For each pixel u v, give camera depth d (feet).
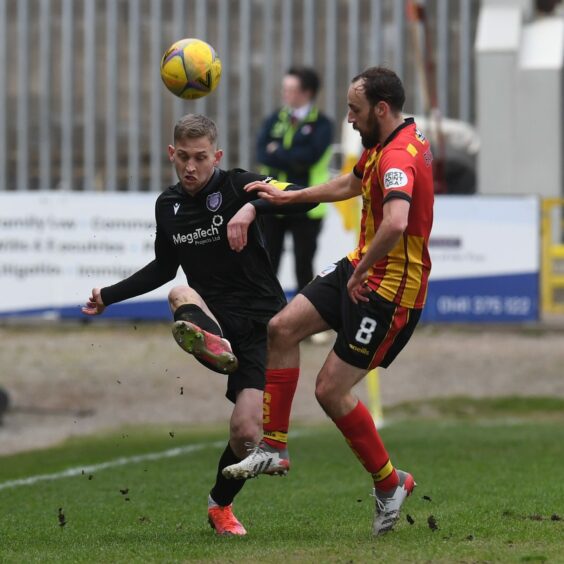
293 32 283.38
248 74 284.82
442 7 280.51
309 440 128.88
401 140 66.59
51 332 197.88
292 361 68.85
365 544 65.46
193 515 84.02
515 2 277.03
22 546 71.10
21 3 285.02
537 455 113.60
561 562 59.36
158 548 66.54
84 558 63.82
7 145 288.51
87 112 286.25
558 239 247.70
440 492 90.99
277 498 91.50
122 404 159.63
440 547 63.62
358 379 68.39
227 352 66.80
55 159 288.30
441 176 236.43
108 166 286.87
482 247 195.52
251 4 284.00
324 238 192.24
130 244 195.21
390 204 64.39
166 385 168.96
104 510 87.40
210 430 142.31
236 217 69.41
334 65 282.97
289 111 158.61
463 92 281.74
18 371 175.11
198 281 73.26
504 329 198.80
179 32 284.61
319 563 59.26
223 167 286.66
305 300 68.49
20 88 286.87
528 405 159.33
